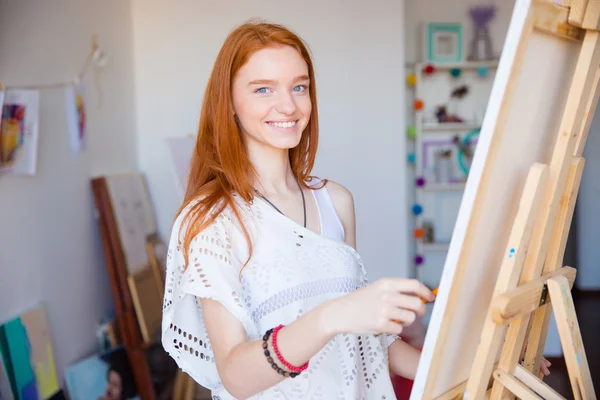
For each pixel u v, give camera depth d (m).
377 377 1.27
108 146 3.30
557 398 1.02
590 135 5.47
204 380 1.16
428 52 4.73
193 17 3.79
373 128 3.97
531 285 0.96
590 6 0.90
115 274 2.94
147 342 2.93
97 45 3.11
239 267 1.14
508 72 0.77
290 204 1.30
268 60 1.17
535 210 0.90
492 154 0.79
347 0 3.90
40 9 2.52
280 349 0.92
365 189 4.00
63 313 2.67
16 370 2.18
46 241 2.54
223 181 1.19
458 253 0.83
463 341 1.01
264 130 1.20
